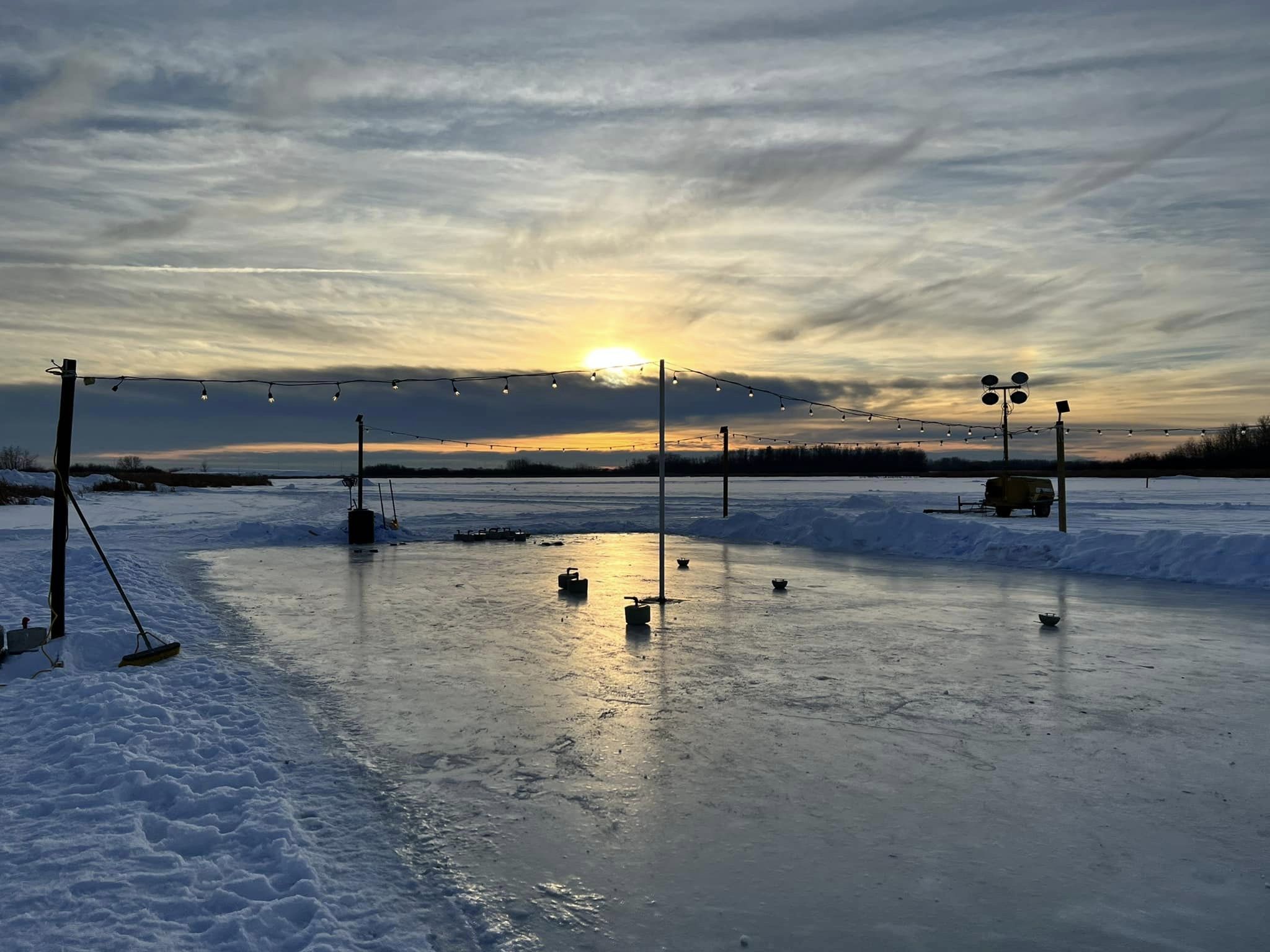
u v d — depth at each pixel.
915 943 3.97
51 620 9.91
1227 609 13.52
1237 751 6.66
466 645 10.89
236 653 10.30
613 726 7.37
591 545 26.97
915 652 10.38
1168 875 4.63
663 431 14.26
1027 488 38.50
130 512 43.00
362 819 5.37
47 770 5.89
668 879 4.62
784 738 7.06
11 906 4.00
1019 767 6.32
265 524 29.59
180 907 4.06
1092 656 10.13
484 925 4.11
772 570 19.58
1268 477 103.44
